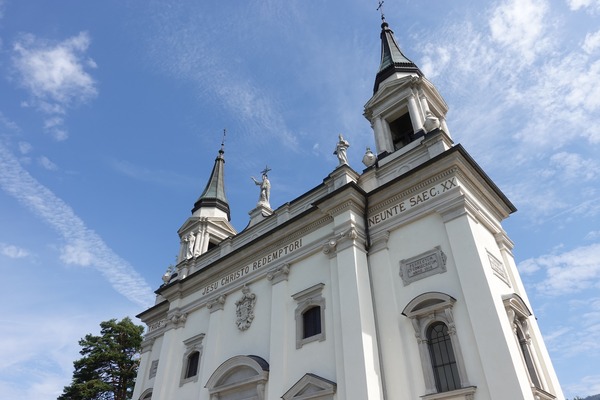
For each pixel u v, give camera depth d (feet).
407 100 66.74
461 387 37.76
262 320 58.03
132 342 128.98
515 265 52.65
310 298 52.95
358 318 45.01
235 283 65.87
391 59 78.43
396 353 43.47
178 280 75.61
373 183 58.18
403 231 50.37
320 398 44.70
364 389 40.65
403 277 47.16
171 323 73.15
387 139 66.49
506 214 56.80
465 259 42.78
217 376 57.06
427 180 50.37
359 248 51.01
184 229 97.25
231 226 98.73
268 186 79.41
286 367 50.37
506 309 41.78
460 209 45.68
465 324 40.16
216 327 64.18
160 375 68.23
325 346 47.96
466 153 48.57
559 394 43.70
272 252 62.85
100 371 121.90
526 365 41.63
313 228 58.49
